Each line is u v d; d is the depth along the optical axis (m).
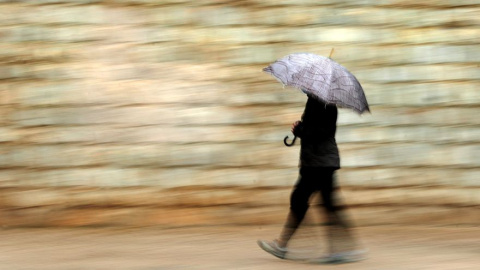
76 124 9.97
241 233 9.86
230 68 10.10
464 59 10.27
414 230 10.16
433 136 10.27
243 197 10.19
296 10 10.16
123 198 10.07
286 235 8.23
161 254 8.70
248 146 10.15
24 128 9.93
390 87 10.23
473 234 9.97
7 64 9.89
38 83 9.92
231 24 10.10
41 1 9.90
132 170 10.06
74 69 9.95
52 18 9.91
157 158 10.08
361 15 10.20
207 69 10.08
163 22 10.04
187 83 10.05
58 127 9.96
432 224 10.36
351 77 8.00
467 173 10.33
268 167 10.17
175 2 10.03
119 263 8.25
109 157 10.02
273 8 10.12
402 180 10.28
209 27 10.09
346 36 10.19
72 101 9.95
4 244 9.19
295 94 10.14
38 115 9.93
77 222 10.05
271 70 7.93
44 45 9.91
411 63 10.24
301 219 8.20
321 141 8.00
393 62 10.23
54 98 9.94
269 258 8.51
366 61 10.21
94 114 9.98
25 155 9.95
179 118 10.06
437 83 10.26
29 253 8.73
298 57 8.08
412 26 10.23
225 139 10.12
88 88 9.96
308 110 8.01
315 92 7.67
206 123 10.09
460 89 10.28
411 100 10.24
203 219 10.18
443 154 10.30
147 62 10.03
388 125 10.24
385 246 9.21
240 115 10.12
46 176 9.99
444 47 10.26
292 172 10.19
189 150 10.10
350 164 10.24
